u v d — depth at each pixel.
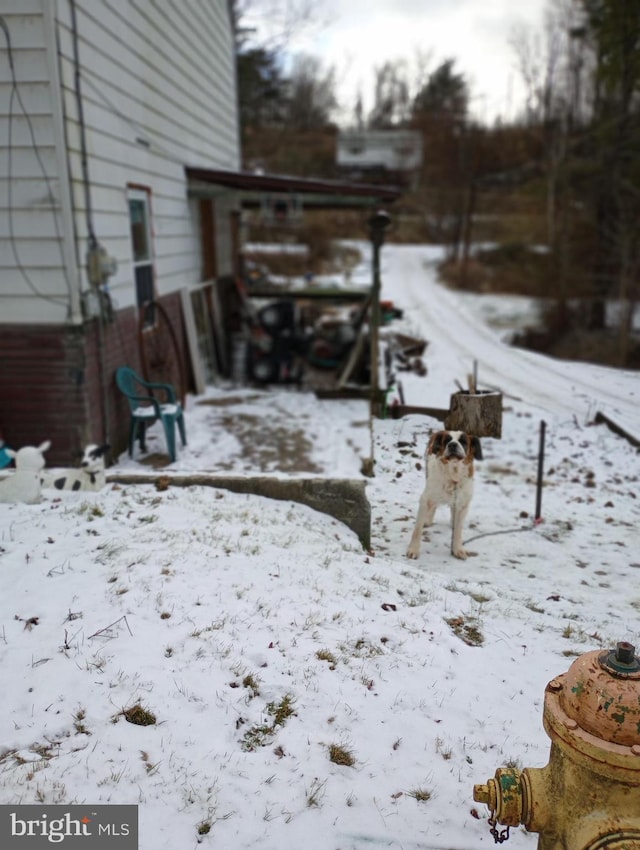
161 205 9.31
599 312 20.59
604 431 7.04
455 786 2.65
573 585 4.54
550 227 26.81
